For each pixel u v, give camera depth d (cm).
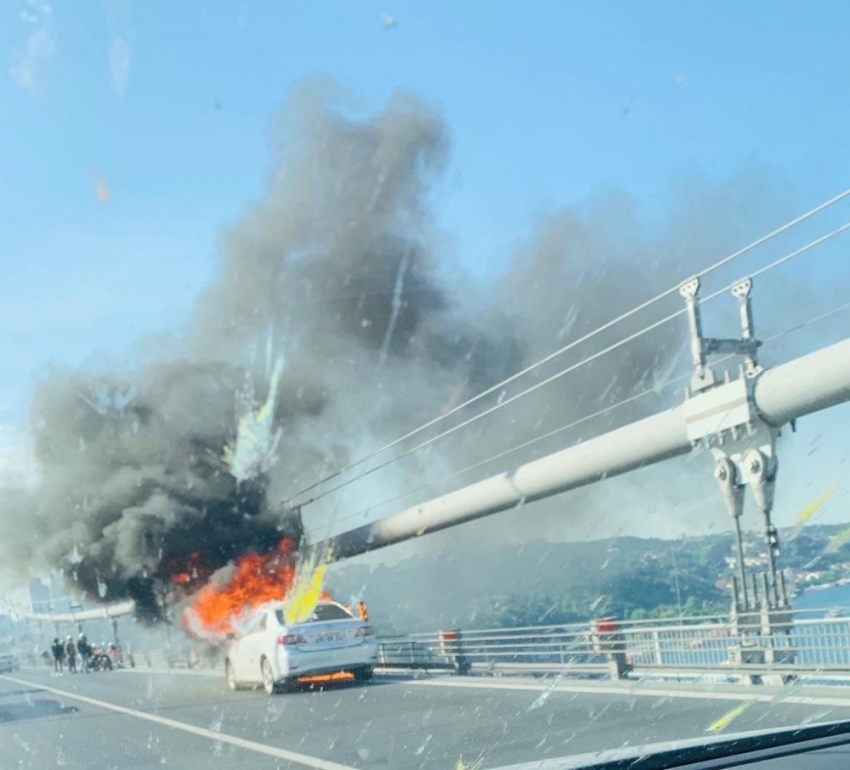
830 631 1148
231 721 1184
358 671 1594
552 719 945
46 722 1388
